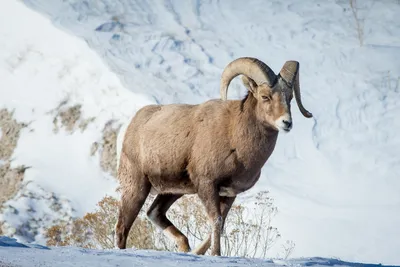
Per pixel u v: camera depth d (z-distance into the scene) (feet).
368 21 267.18
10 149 211.82
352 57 242.99
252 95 114.62
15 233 181.88
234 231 147.64
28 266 68.69
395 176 191.42
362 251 166.20
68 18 243.81
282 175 189.78
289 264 88.53
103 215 161.99
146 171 123.03
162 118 121.90
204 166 115.03
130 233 153.89
